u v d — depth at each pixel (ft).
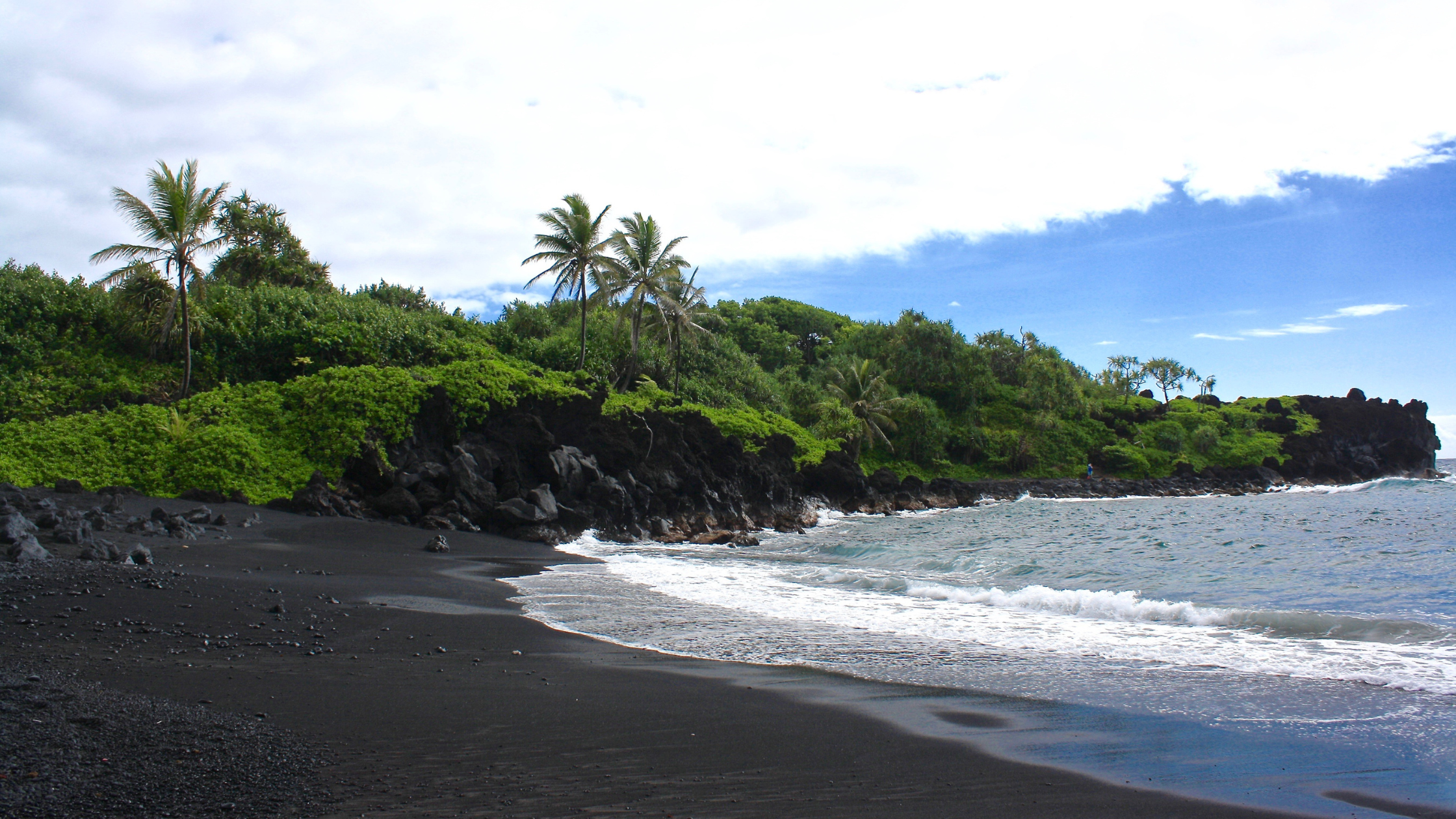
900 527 119.65
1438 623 41.91
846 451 160.97
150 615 33.68
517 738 21.58
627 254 141.59
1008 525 121.80
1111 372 342.85
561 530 86.38
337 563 54.80
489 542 75.87
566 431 104.27
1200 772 20.33
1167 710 25.80
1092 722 24.48
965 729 23.71
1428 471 278.87
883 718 24.54
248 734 20.31
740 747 21.49
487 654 31.96
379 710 23.40
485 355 123.75
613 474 103.24
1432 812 17.90
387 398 91.56
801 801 17.74
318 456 87.15
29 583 36.83
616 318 151.94
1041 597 45.83
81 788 16.15
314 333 111.65
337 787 17.33
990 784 19.21
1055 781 19.49
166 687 24.13
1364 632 37.91
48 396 90.68
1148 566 67.87
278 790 16.88
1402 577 60.29
